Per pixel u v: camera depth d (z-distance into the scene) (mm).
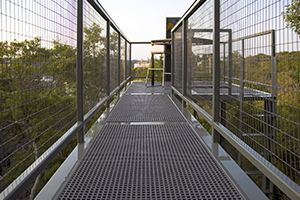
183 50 3461
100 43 2877
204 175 1519
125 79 6172
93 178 1483
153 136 2316
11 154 969
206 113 2258
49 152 1264
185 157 1808
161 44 5637
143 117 3051
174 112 3352
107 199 1262
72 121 1829
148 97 4723
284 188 949
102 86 3035
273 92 1109
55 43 1439
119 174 1539
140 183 1426
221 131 1772
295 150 956
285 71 997
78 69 1961
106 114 3211
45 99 1302
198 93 2619
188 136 2305
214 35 1917
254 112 1331
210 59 2143
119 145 2070
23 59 1047
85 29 2123
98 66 2748
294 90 941
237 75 1583
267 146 1189
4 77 911
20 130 1036
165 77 7641
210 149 1940
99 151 1928
